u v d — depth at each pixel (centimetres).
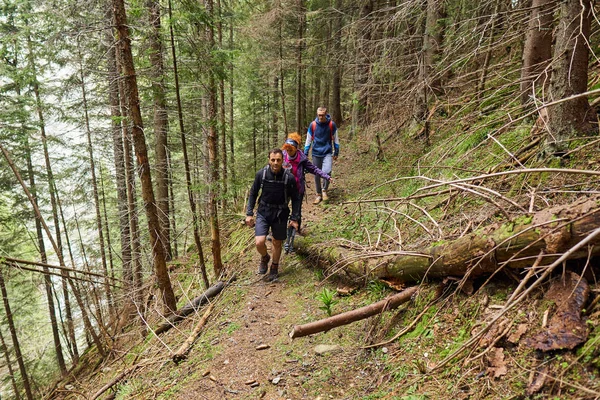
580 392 165
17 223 1108
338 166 1001
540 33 427
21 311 1056
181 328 516
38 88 1005
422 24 703
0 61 1034
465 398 204
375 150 895
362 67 774
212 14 561
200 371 364
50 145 1045
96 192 970
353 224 558
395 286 345
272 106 1484
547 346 191
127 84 479
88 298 695
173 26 461
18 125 1006
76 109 961
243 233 780
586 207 204
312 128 705
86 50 662
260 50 1261
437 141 679
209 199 589
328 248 473
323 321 311
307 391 283
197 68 523
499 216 322
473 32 436
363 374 279
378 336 312
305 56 1309
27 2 762
